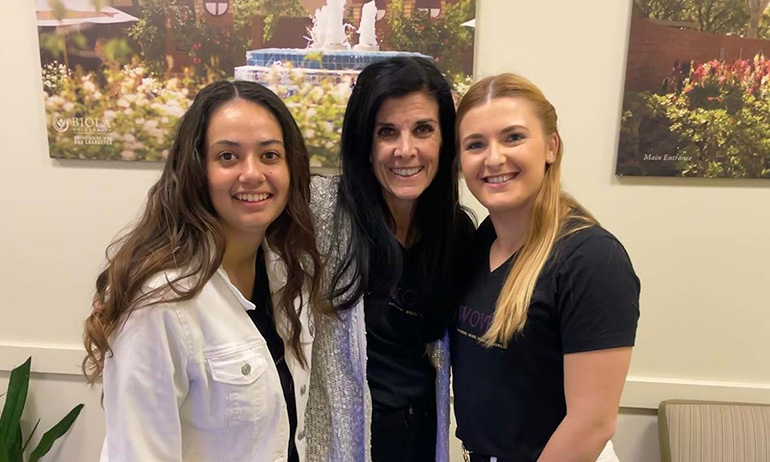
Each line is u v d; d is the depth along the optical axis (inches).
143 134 60.9
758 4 53.2
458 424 42.8
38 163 63.4
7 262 66.3
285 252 38.6
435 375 46.9
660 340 61.8
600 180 59.0
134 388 30.7
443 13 56.0
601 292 33.2
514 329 36.2
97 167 62.9
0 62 61.2
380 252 42.4
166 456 32.2
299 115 58.9
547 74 57.4
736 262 59.2
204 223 32.5
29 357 67.7
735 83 54.7
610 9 55.4
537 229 36.9
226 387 33.2
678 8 54.0
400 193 40.5
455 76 57.1
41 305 67.2
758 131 55.5
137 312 30.5
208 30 58.0
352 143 41.6
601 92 57.1
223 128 31.8
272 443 36.1
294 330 39.3
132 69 59.4
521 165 35.9
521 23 56.6
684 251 59.6
